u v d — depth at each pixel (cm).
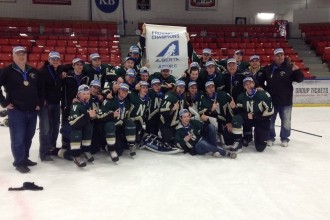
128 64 582
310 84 1111
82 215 338
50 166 489
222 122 580
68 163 504
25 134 475
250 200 375
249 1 1839
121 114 528
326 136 692
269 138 609
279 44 1549
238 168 481
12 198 375
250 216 338
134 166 489
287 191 401
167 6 1756
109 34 1584
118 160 512
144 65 657
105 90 532
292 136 689
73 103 484
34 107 464
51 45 1378
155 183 423
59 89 514
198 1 1784
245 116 566
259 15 1861
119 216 337
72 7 1656
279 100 592
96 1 1677
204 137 549
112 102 517
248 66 645
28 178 437
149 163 503
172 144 561
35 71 468
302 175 456
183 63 657
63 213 342
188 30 1661
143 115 559
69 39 1466
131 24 1727
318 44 1566
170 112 547
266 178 443
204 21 1806
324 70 1400
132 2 1716
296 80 582
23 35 1450
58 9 1645
